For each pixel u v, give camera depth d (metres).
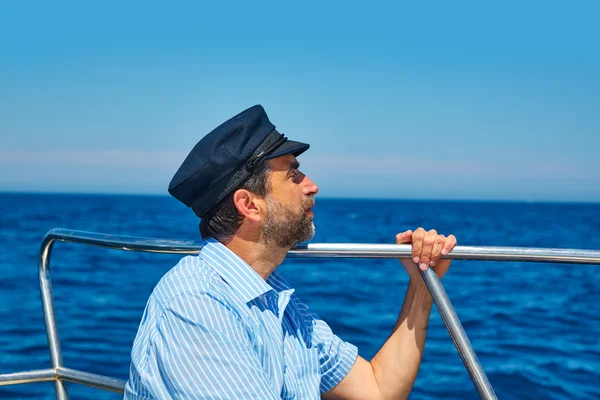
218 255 1.79
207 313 1.65
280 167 1.81
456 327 1.72
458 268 18.83
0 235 31.19
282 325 1.89
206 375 1.61
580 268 19.23
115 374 6.75
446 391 5.95
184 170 1.80
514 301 13.02
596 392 6.25
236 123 1.78
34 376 2.00
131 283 15.10
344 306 12.02
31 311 10.98
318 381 1.92
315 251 1.85
